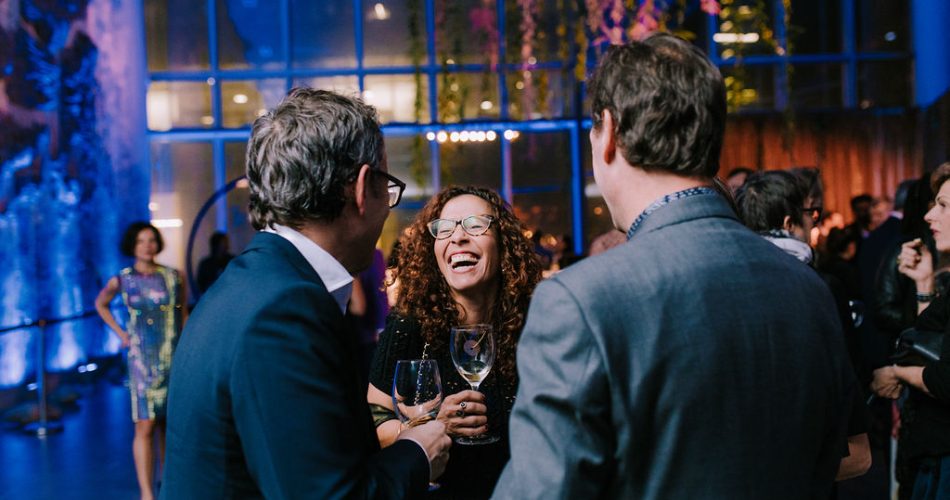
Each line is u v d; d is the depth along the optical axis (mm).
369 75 15820
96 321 9492
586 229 15430
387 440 2086
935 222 2516
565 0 14109
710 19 14773
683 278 1122
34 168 8250
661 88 1185
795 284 1200
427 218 2240
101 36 10680
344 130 1378
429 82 15609
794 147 13391
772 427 1121
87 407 7844
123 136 11508
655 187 1217
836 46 15164
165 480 1334
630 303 1093
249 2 15805
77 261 9172
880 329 3855
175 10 15680
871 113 13367
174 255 15438
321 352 1259
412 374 1812
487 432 2055
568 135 15414
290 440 1200
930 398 2283
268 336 1236
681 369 1081
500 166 15672
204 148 15594
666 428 1083
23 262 7789
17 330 7453
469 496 1986
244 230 15562
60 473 5320
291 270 1338
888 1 15055
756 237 1226
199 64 15727
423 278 2219
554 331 1087
